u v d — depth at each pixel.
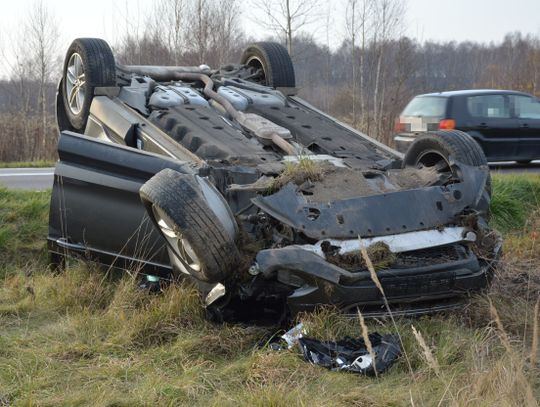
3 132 18.14
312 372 4.04
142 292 5.20
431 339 4.48
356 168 5.54
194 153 5.73
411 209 4.91
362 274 4.43
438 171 5.52
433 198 5.02
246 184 5.11
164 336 4.64
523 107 12.86
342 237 4.64
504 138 12.69
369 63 19.42
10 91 25.36
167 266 5.22
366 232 4.70
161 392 3.80
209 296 4.77
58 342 4.56
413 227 4.83
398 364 4.14
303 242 4.68
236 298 4.89
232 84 7.19
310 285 4.46
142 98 6.60
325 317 4.45
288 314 4.77
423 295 4.64
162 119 6.21
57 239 5.88
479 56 38.44
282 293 4.73
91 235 5.65
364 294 4.45
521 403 3.42
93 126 6.66
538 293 5.53
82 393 3.81
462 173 5.24
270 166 5.25
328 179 5.11
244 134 6.10
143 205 5.04
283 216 4.67
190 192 4.49
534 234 7.39
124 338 4.53
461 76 35.16
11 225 7.05
